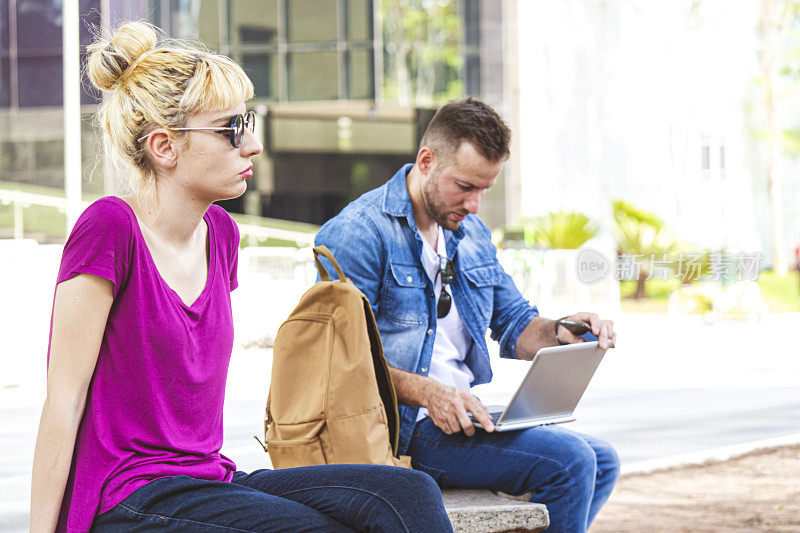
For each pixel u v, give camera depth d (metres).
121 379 3.26
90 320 3.19
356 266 4.61
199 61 3.41
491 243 5.19
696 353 20.00
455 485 4.62
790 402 13.41
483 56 34.81
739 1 43.19
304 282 21.72
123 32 3.46
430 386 4.50
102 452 3.23
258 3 31.77
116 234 3.22
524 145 36.25
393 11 40.47
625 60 38.75
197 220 3.48
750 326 27.72
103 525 3.19
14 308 16.59
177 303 3.36
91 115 3.59
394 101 35.16
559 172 36.94
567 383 4.64
